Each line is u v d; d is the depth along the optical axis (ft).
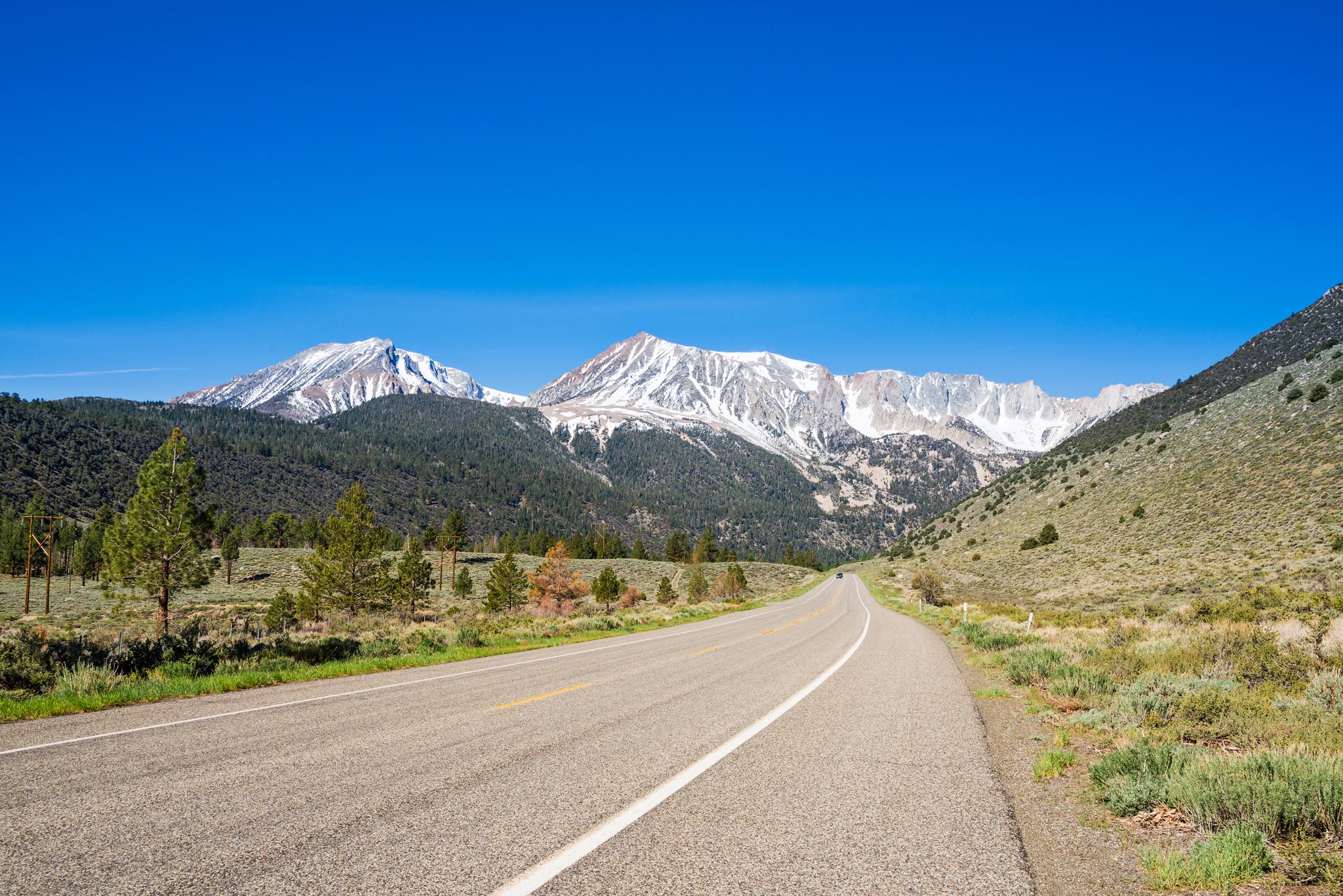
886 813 14.99
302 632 94.53
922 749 21.01
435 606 201.26
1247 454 167.84
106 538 106.11
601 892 10.90
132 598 214.69
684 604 166.30
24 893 10.54
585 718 24.94
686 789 16.49
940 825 14.34
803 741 21.83
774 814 14.80
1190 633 43.73
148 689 29.84
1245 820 13.52
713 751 20.21
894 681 35.76
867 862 12.39
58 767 17.80
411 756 19.21
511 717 24.94
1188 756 17.81
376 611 154.40
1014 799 16.63
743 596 232.53
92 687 30.27
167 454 107.45
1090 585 138.92
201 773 17.29
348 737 21.56
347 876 11.30
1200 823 14.39
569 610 172.14
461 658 45.68
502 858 12.15
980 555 249.75
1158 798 15.69
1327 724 20.66
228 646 42.42
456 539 284.61
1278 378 205.87
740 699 29.58
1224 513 144.66
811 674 37.99
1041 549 205.98
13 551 280.10
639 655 47.03
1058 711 27.30
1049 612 93.45
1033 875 12.06
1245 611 54.44
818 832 13.76
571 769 17.97
